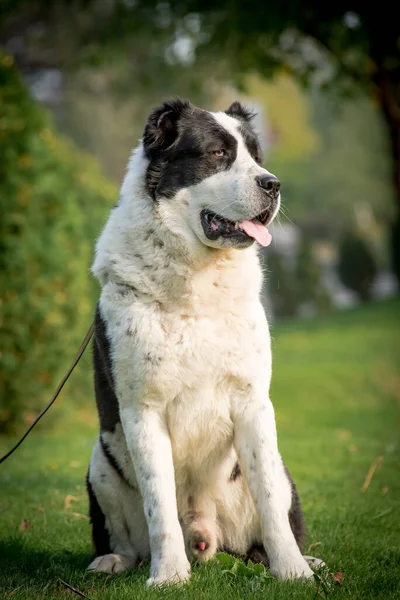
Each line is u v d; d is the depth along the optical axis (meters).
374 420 14.02
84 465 10.33
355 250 46.66
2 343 12.02
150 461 5.62
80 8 21.98
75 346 13.44
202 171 5.88
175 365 5.62
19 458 10.88
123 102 28.73
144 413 5.71
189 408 5.73
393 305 36.34
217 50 20.44
